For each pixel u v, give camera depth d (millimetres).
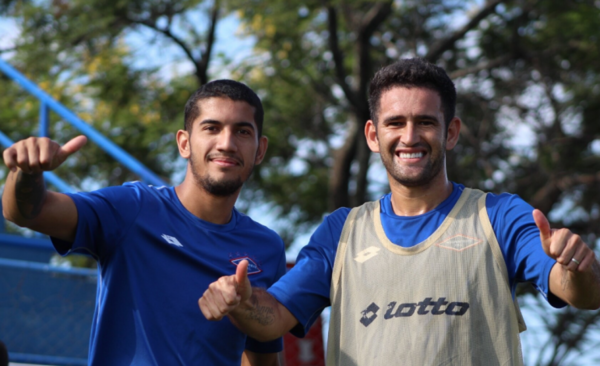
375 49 12594
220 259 3316
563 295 2699
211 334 3197
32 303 5367
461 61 12664
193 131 3371
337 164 12242
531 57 12219
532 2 11734
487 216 2992
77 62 11344
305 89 12445
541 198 12070
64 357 5387
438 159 3062
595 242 11922
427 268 2928
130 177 11227
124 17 11383
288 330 3023
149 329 3123
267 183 12914
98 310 3225
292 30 11578
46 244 6246
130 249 3203
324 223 3232
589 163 12383
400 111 3053
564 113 12477
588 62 12141
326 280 3105
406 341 2854
